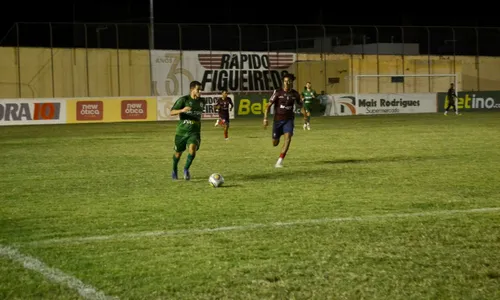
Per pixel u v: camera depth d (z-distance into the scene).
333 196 12.66
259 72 56.78
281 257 8.16
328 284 7.07
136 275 7.46
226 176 15.95
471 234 9.28
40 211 11.55
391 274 7.41
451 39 69.12
